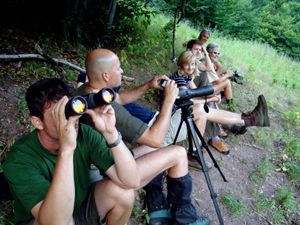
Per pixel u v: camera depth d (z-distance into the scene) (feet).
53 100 5.48
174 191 8.38
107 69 8.17
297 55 55.21
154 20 26.96
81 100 5.21
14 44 15.80
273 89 24.23
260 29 54.29
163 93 8.60
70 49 17.79
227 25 41.34
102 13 19.83
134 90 9.60
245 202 12.34
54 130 5.64
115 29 20.47
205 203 11.63
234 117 13.33
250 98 21.24
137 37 21.65
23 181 5.70
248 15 48.49
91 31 19.42
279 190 13.25
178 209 8.48
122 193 6.81
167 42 22.41
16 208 6.31
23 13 18.02
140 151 9.17
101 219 7.08
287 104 22.40
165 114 8.18
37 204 5.66
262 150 15.94
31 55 15.07
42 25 18.13
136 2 23.06
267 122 13.47
